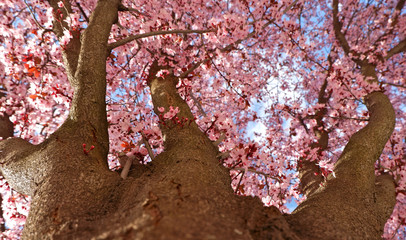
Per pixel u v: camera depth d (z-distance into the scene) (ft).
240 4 16.30
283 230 4.49
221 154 8.72
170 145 8.41
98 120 8.08
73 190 5.51
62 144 6.92
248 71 24.26
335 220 5.91
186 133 8.73
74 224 4.52
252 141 8.53
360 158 9.53
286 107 21.16
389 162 17.01
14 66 13.48
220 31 11.61
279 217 4.77
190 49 17.94
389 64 30.86
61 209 4.98
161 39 14.15
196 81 23.08
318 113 21.15
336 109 20.53
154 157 8.12
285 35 16.81
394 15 26.94
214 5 22.41
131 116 13.71
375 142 10.56
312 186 13.88
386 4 30.27
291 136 25.13
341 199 7.16
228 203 4.97
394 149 18.21
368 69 20.98
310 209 6.39
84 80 8.55
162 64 15.17
